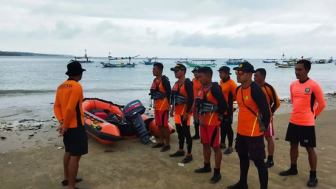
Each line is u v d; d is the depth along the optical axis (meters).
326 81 36.03
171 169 5.10
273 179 4.56
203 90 4.42
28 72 47.19
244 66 3.59
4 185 4.40
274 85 29.05
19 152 6.11
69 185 3.98
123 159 5.64
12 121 10.08
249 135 3.67
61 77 36.25
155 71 5.97
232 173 4.87
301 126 4.32
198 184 4.44
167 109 6.10
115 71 57.75
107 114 8.07
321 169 4.97
